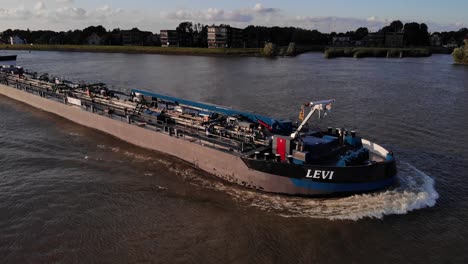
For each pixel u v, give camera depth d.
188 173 22.02
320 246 14.85
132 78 66.69
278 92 51.53
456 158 24.62
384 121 34.84
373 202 17.84
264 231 15.84
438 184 20.39
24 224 16.47
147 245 14.94
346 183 17.66
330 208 17.50
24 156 24.80
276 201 18.34
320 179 17.67
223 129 22.50
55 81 42.94
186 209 17.80
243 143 21.05
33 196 19.06
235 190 19.72
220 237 15.47
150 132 25.77
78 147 26.94
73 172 22.27
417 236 15.55
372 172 17.69
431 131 31.39
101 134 30.28
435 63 107.00
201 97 47.38
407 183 20.06
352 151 19.83
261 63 107.69
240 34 184.12
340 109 40.12
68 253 14.45
